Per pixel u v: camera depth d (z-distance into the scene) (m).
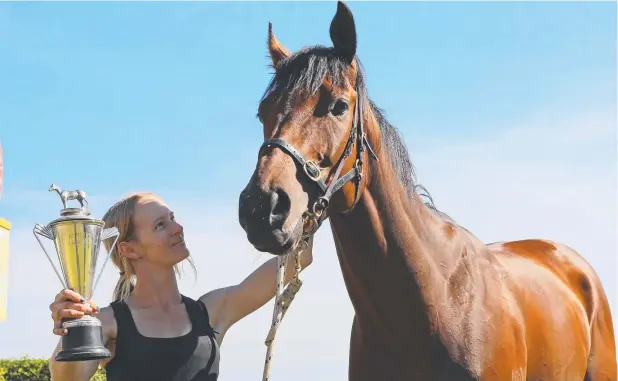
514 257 3.51
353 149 2.57
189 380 2.63
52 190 2.60
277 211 2.34
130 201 2.79
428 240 2.83
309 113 2.49
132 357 2.60
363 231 2.68
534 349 3.12
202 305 2.83
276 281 2.94
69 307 2.37
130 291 2.82
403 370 2.79
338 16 2.61
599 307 3.91
